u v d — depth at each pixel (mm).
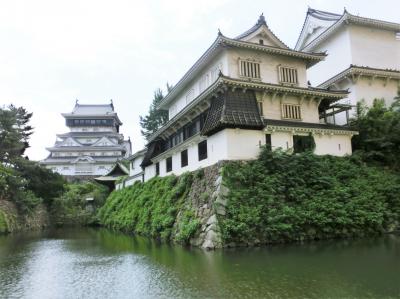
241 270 14359
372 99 36562
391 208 24766
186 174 28469
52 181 57188
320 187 23797
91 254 22844
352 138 31000
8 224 42938
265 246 20250
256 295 10914
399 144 29844
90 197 60062
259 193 22047
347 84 37000
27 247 28297
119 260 19578
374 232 23125
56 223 54938
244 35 31031
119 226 39906
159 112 69188
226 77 24797
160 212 28609
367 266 14086
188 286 12516
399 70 38688
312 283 11969
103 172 80750
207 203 23109
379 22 38500
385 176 26984
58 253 24219
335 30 39438
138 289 12781
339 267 14117
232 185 22672
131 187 45375
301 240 21453
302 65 32219
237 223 20500
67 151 84062
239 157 24422
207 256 18062
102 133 90375
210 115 26625
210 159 26516
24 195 49531
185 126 33812
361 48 38344
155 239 28297
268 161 23688
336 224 22359
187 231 22359
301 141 27188
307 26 44750
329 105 32312
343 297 10375
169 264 16797
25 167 54469
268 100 28547
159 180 35438
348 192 24094
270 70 30703
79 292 12977
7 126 53188
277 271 13906
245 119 24859
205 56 30938
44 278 15914
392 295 10398
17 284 14828
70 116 90250
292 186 23219
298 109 29719
